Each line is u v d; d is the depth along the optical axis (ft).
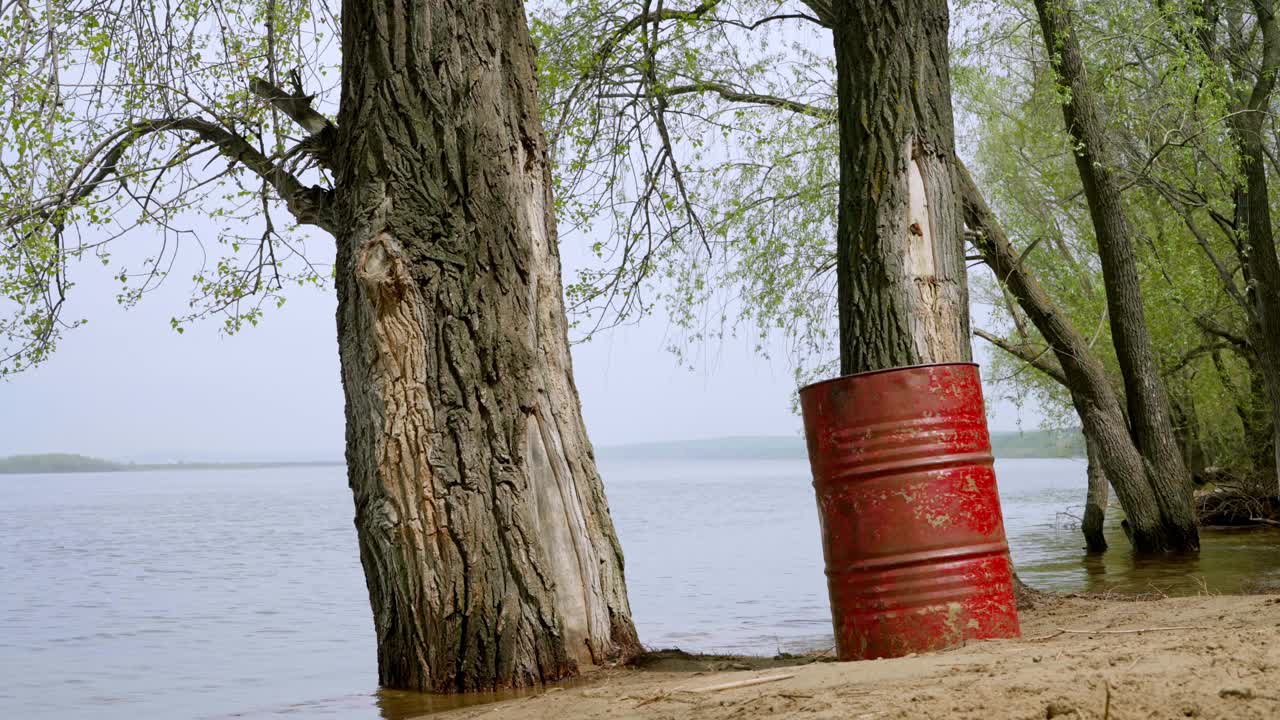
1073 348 54.70
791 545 85.76
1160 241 67.77
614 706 17.43
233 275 32.35
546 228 25.80
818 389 19.89
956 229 29.94
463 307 23.98
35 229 28.68
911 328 29.09
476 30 24.84
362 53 24.50
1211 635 15.89
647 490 270.26
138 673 36.83
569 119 45.03
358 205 24.09
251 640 44.37
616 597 25.50
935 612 18.78
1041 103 59.52
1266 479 83.76
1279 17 59.36
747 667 23.38
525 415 24.35
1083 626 22.39
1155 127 57.98
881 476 19.17
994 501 19.57
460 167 24.29
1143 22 54.13
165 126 29.66
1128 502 57.98
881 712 12.69
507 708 19.72
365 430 24.04
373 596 24.56
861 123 29.99
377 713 21.48
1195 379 86.17
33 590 69.26
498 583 23.61
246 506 225.35
